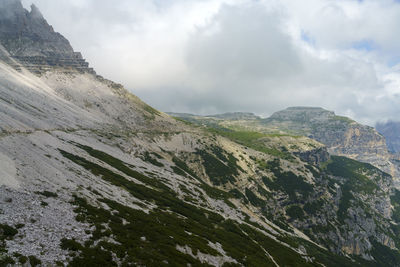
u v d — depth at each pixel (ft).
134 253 157.07
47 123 572.10
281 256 392.47
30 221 141.28
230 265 224.33
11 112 478.59
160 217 280.51
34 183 191.11
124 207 245.04
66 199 191.93
